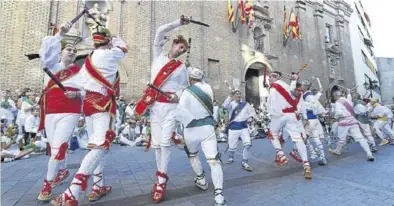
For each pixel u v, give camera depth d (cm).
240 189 387
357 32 2716
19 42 1045
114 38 337
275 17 1925
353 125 650
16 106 857
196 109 337
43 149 740
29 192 363
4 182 416
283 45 1923
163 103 359
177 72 369
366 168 523
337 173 485
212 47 1550
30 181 423
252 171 515
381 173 476
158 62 377
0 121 720
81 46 1162
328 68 2212
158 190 335
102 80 307
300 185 404
